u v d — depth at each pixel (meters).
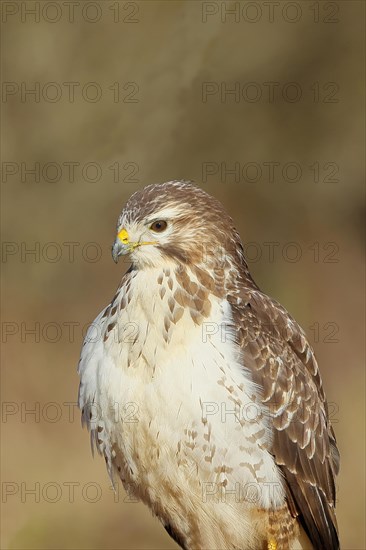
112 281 18.61
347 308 18.73
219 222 8.46
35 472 14.64
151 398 8.04
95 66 16.72
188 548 8.98
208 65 17.22
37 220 18.00
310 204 19.70
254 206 19.38
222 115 17.95
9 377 16.69
